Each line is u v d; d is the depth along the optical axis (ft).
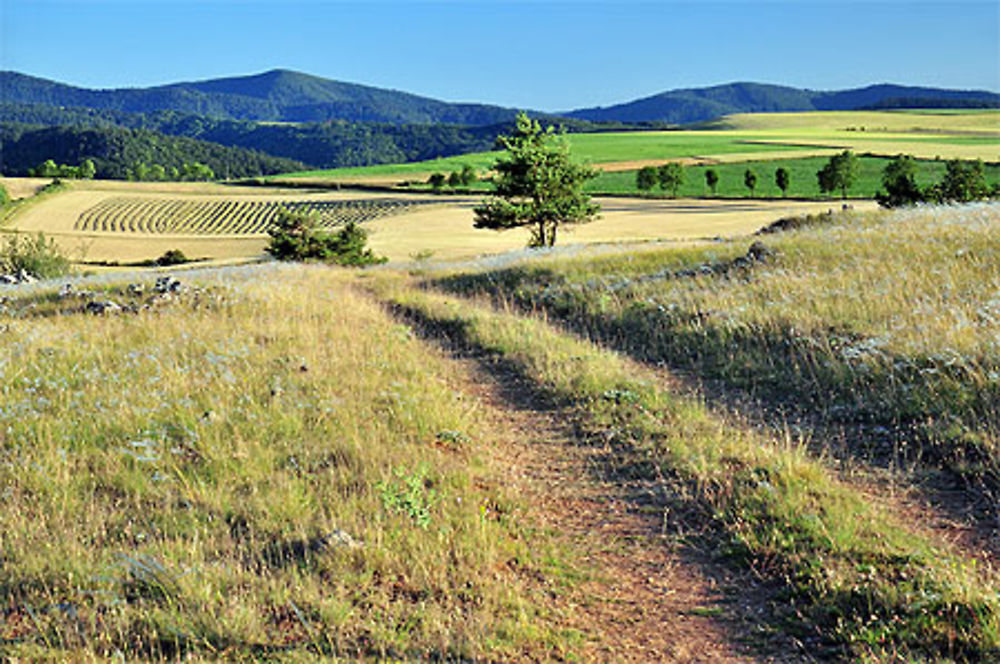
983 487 23.99
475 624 18.12
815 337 41.14
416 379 41.29
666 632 18.31
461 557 21.26
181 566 20.44
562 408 36.70
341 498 25.03
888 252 57.47
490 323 57.21
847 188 378.73
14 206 412.98
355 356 44.75
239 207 411.34
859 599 18.56
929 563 19.74
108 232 341.82
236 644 17.30
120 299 64.54
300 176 649.61
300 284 79.36
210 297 63.00
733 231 258.57
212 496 25.04
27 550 21.61
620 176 485.56
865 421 31.30
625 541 23.09
